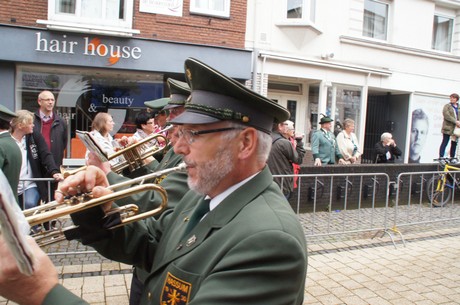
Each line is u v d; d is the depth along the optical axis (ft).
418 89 37.78
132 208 4.64
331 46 33.14
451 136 30.17
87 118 26.13
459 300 11.17
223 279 3.24
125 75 26.73
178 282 3.73
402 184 23.61
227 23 28.30
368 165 22.47
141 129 14.30
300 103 34.40
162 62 26.66
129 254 4.79
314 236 16.96
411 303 10.92
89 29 24.39
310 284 12.07
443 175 23.40
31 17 23.80
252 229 3.45
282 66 30.73
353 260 14.33
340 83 33.60
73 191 4.22
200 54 27.61
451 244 16.62
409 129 37.78
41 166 15.31
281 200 3.97
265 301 3.14
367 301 10.98
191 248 3.86
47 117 18.15
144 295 4.36
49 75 25.14
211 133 3.85
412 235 17.84
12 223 2.31
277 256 3.25
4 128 11.73
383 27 36.45
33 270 2.58
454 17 40.01
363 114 35.09
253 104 3.89
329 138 23.85
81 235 4.33
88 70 25.88
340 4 33.37
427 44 38.01
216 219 3.85
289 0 30.99
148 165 9.73
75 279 11.93
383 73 35.17
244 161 3.99
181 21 27.04
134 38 25.75
